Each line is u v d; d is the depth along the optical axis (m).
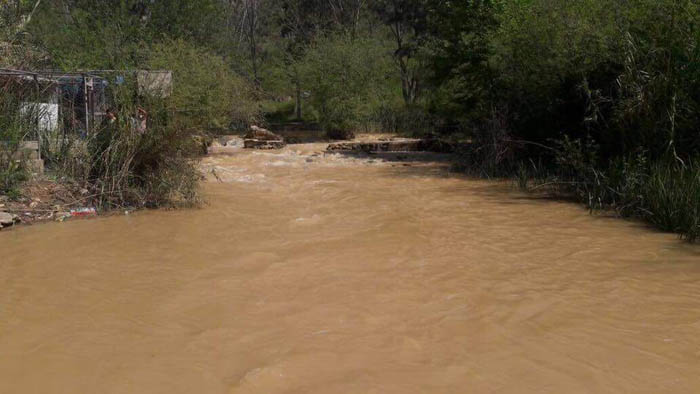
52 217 8.95
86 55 18.16
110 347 4.34
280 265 6.51
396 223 8.88
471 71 18.28
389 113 31.77
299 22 43.25
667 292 5.60
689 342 4.40
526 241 7.74
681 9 10.97
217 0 33.66
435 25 20.92
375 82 29.72
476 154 16.41
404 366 4.00
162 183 10.09
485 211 10.01
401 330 4.65
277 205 10.52
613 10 12.88
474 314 5.00
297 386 3.71
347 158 19.72
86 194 9.85
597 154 12.77
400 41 37.91
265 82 39.69
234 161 18.38
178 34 28.98
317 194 11.90
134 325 4.77
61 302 5.32
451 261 6.71
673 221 8.41
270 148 23.17
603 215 9.66
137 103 10.55
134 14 27.94
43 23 24.03
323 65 28.45
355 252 7.09
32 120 10.48
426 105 31.84
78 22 25.03
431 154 21.44
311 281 5.93
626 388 3.68
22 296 5.48
